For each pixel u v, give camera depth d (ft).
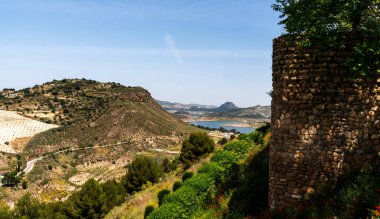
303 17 25.17
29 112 426.92
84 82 568.00
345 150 24.57
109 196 104.99
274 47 27.37
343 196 23.47
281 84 26.45
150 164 117.19
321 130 25.07
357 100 24.16
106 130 383.86
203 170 49.75
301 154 25.79
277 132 27.07
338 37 24.12
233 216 31.19
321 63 24.68
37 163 271.28
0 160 278.05
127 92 512.22
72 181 243.60
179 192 45.39
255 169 40.19
